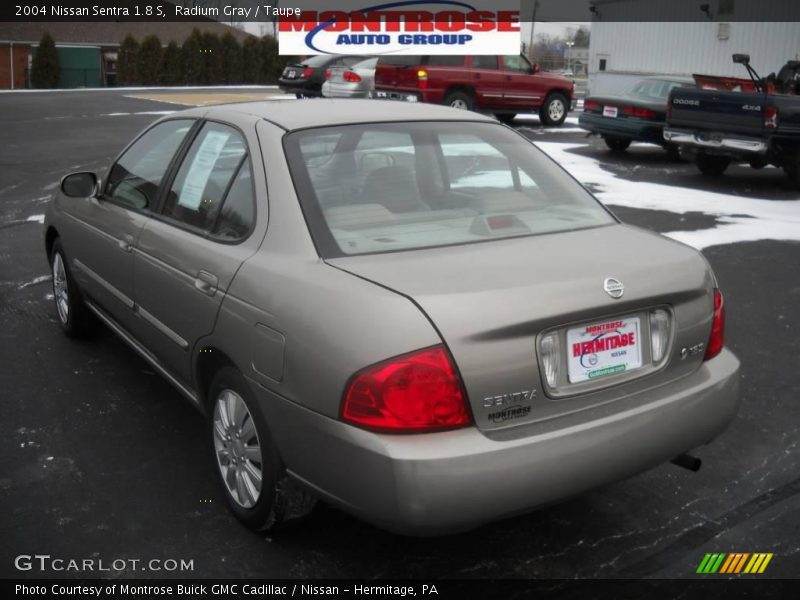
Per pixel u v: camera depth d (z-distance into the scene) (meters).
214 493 3.49
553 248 2.98
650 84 14.96
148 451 3.84
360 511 2.56
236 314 2.97
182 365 3.55
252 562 3.03
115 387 4.56
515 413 2.58
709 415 2.97
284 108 3.65
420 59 17.59
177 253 3.48
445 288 2.58
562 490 2.60
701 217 9.40
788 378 4.77
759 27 25.28
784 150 11.41
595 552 3.12
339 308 2.59
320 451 2.62
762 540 3.20
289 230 2.96
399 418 2.45
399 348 2.45
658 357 2.90
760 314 5.91
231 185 3.36
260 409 2.91
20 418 4.16
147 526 3.24
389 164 3.30
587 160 14.23
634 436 2.73
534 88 18.95
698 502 3.47
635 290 2.79
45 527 3.22
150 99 25.77
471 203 3.27
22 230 8.32
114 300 4.30
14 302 6.04
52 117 19.56
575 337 2.70
